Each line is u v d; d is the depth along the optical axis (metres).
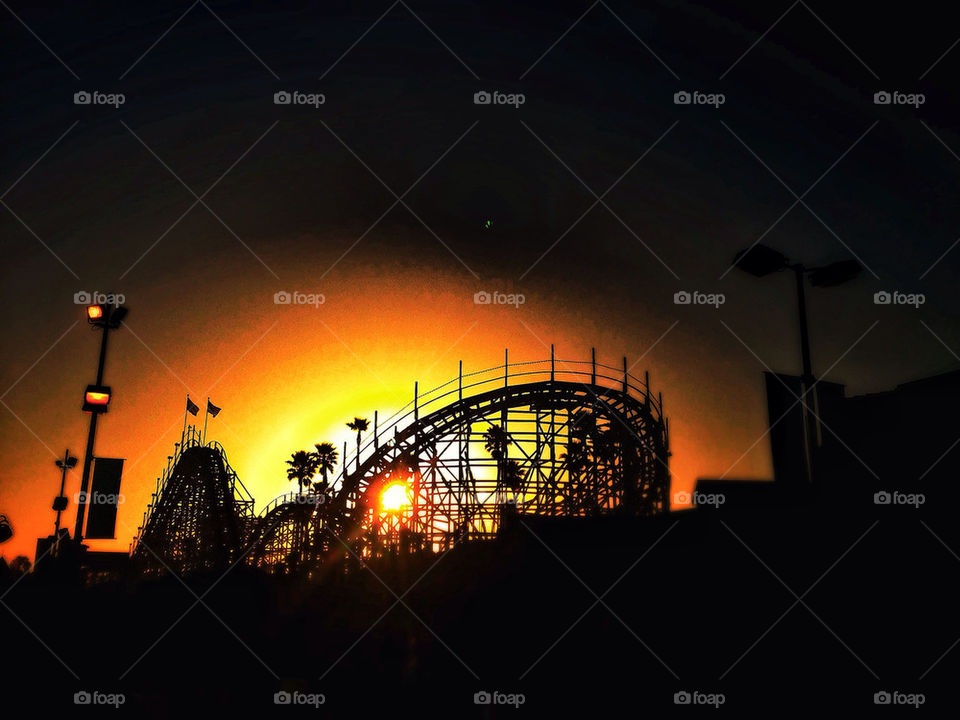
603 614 23.38
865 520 21.98
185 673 18.56
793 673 16.28
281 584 36.06
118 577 44.19
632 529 29.94
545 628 22.72
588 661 19.00
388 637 23.67
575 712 14.54
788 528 23.34
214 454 48.56
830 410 24.88
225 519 44.00
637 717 14.05
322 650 21.88
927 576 19.62
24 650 20.77
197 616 27.95
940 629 17.59
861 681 15.42
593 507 40.56
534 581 27.94
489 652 20.81
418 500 42.19
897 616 18.66
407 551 38.62
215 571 39.16
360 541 39.50
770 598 21.16
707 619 20.86
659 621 21.50
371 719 14.09
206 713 14.37
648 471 43.09
